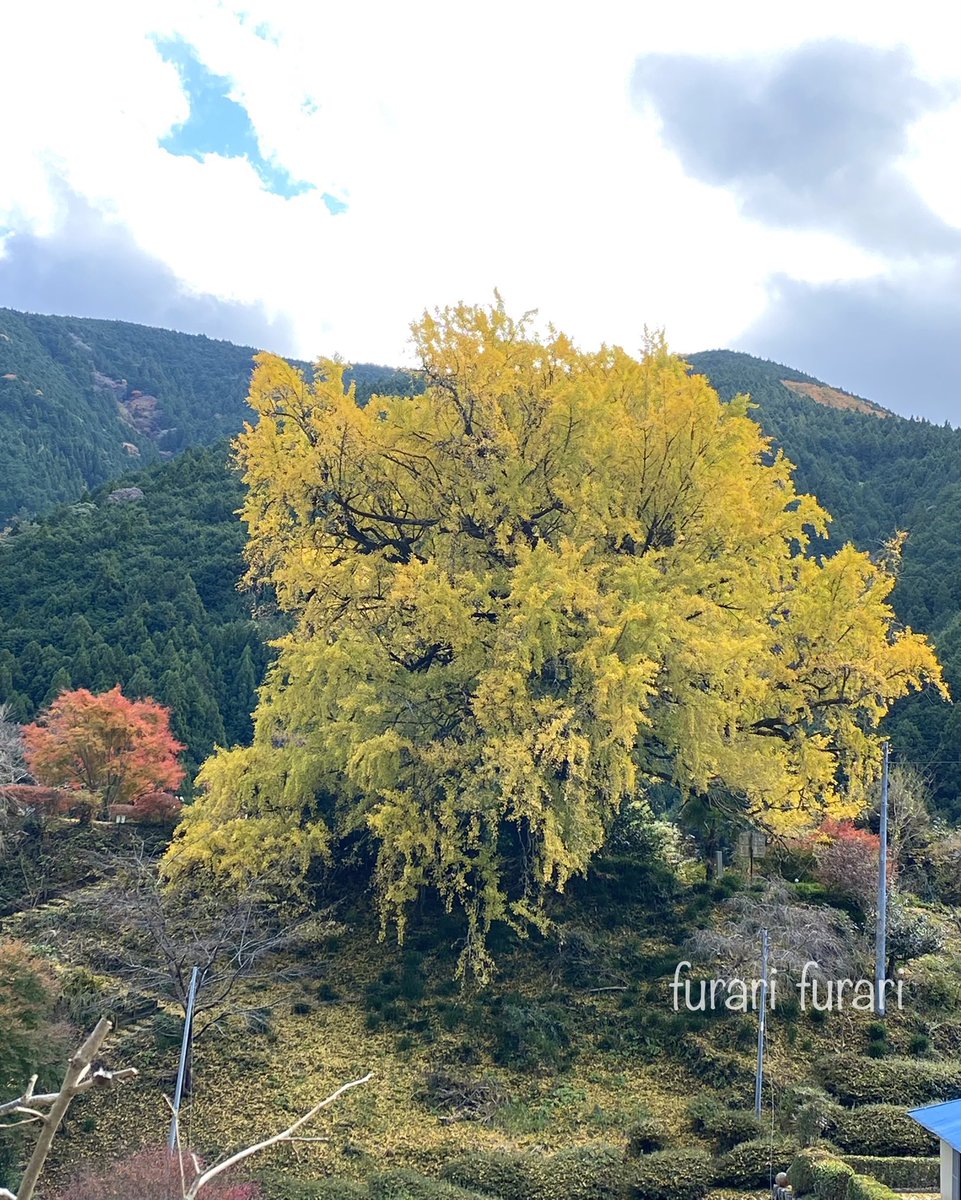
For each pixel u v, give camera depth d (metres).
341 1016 15.86
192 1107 13.75
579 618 16.50
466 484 18.47
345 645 17.77
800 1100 13.28
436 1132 13.30
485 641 17.03
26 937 17.44
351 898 19.08
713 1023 15.39
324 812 19.05
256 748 18.38
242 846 17.16
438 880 17.06
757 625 17.97
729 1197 11.62
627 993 16.17
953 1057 14.79
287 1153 12.78
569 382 18.66
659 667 15.30
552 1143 13.10
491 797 16.08
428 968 17.06
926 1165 11.54
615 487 18.44
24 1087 12.29
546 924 16.64
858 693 18.25
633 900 18.72
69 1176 12.16
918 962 16.84
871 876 18.64
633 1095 14.17
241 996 16.38
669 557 18.05
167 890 17.25
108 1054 14.54
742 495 17.61
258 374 18.05
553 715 15.53
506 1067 14.70
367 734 17.27
